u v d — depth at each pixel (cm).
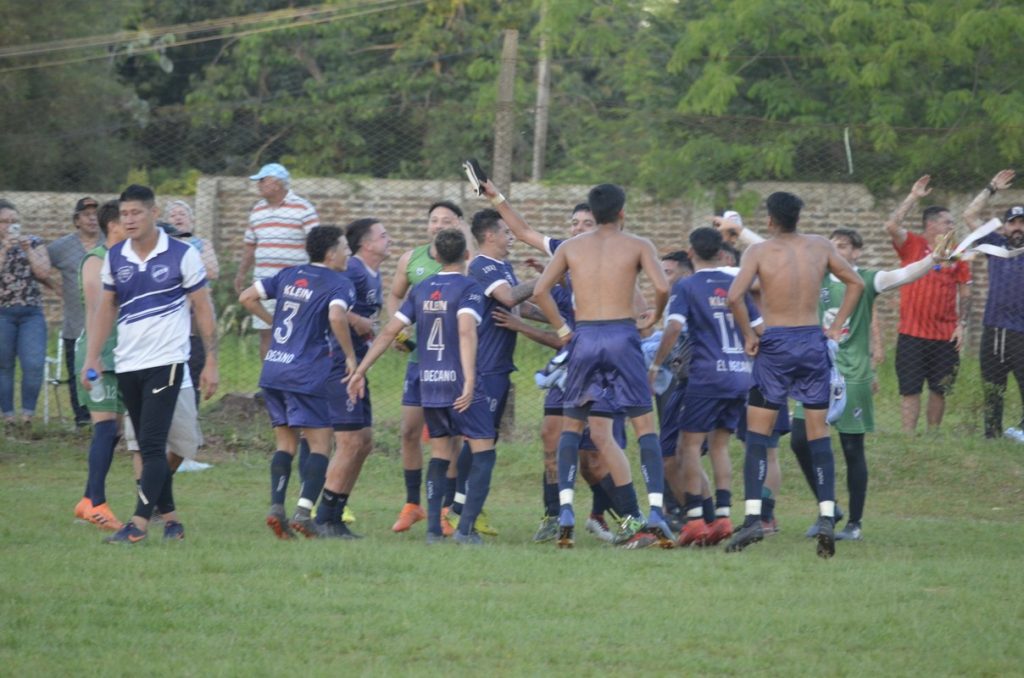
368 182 6425
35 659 1806
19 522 2977
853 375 3131
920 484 3925
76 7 7288
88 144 7138
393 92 8450
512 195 6275
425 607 2130
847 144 5484
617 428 3108
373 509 3541
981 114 5988
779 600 2227
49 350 5875
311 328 2825
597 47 7075
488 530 3127
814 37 6575
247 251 4322
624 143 5919
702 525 2914
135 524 2659
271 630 1978
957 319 4331
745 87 6769
